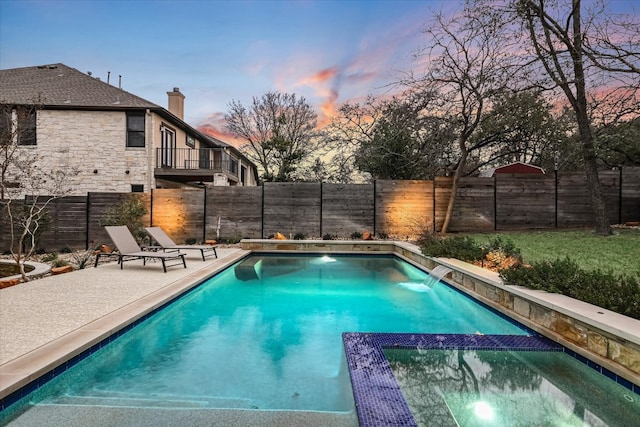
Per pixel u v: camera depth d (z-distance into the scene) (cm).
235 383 327
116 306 446
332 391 311
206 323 506
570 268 435
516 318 440
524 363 343
